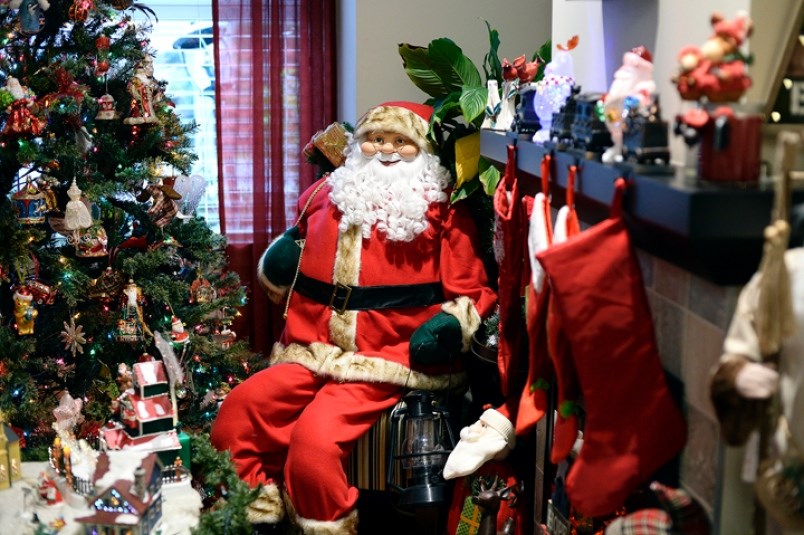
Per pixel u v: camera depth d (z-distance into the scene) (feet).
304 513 9.71
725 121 4.99
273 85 14.33
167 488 8.01
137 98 10.65
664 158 5.59
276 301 11.17
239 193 14.65
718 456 5.46
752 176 5.06
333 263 10.48
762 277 4.81
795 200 5.10
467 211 10.62
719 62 5.12
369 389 10.09
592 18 7.88
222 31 14.23
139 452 7.54
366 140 10.59
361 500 11.47
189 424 11.15
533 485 9.39
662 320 6.32
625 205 5.64
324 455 9.58
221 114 14.43
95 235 10.14
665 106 6.45
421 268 10.41
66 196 10.58
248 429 10.15
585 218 7.23
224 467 8.66
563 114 6.93
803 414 5.03
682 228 4.86
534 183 7.94
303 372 10.37
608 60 7.51
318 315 10.57
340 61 14.25
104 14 10.44
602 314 5.68
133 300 10.44
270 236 14.78
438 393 10.39
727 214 4.78
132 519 6.82
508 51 12.94
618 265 5.66
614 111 6.08
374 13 12.62
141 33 11.57
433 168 10.51
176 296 11.04
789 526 5.12
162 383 8.14
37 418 9.69
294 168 14.69
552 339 6.30
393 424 9.91
